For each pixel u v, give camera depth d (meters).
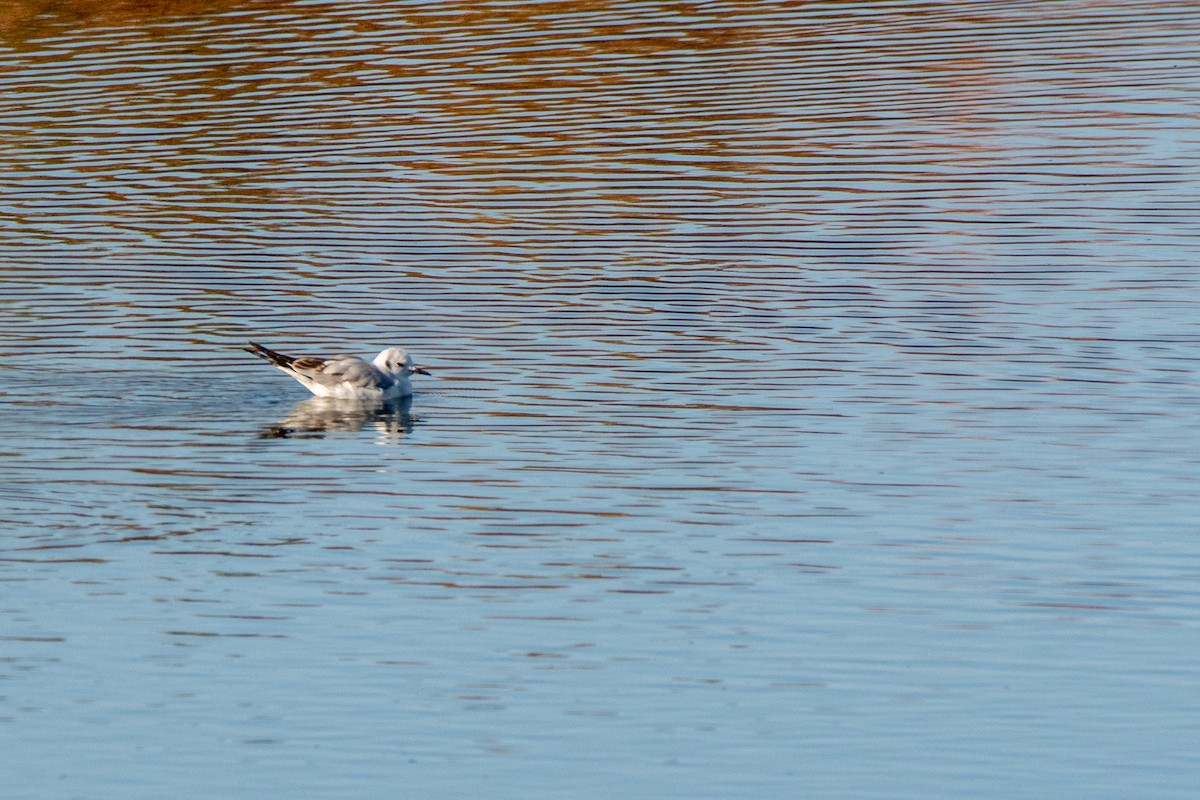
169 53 40.06
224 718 15.30
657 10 42.03
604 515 19.42
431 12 42.44
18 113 36.50
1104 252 27.77
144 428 22.25
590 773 14.44
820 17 41.12
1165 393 22.69
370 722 15.21
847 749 14.77
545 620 17.03
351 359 23.20
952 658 16.23
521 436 21.84
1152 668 16.00
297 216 30.67
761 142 33.31
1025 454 20.92
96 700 15.59
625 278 27.45
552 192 31.42
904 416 22.17
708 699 15.55
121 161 33.78
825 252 28.33
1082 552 18.31
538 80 37.19
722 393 23.06
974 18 40.72
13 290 27.30
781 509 19.52
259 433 22.20
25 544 18.70
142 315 26.28
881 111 34.59
